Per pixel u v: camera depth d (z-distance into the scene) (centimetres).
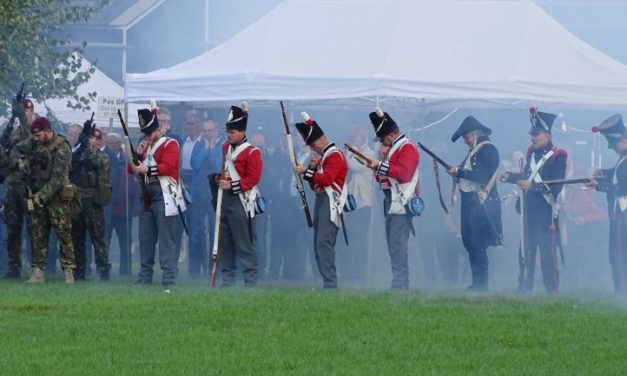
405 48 4403
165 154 4184
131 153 4181
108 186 4522
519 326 3150
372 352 2823
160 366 2672
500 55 4362
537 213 4106
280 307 3444
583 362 2719
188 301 3572
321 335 3025
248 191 4138
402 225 4050
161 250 4212
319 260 4084
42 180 4244
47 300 3616
